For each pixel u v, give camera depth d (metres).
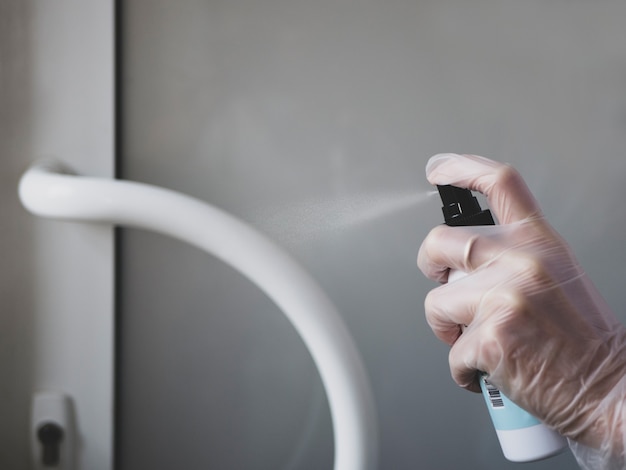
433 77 0.67
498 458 0.71
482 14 0.67
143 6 0.65
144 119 0.66
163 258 0.67
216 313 0.68
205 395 0.68
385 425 0.70
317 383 0.69
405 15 0.67
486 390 0.55
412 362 0.70
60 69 0.62
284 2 0.66
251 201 0.67
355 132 0.67
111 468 0.65
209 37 0.65
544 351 0.52
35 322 0.63
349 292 0.69
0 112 0.62
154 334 0.67
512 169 0.55
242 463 0.69
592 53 0.68
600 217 0.70
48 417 0.63
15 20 0.61
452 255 0.54
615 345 0.53
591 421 0.51
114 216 0.51
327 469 0.70
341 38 0.66
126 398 0.68
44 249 0.63
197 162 0.66
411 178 0.68
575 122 0.69
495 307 0.52
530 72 0.68
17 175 0.62
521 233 0.54
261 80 0.66
